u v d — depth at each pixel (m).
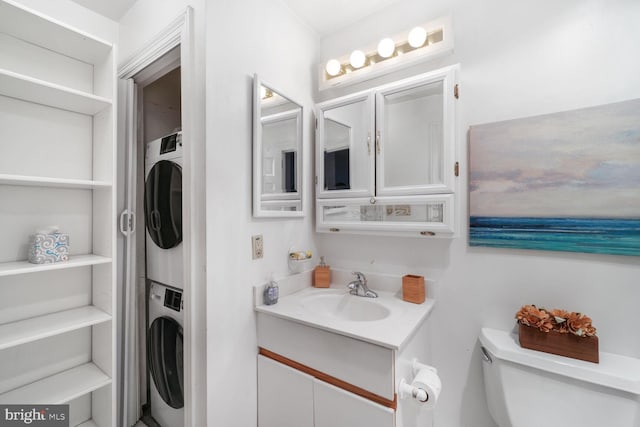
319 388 1.17
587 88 1.12
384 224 1.49
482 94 1.33
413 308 1.34
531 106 1.23
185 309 1.21
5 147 1.15
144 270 1.81
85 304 1.36
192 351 1.17
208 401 1.16
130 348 1.64
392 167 1.49
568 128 1.14
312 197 1.82
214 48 1.19
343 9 1.65
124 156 1.64
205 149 1.16
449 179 1.31
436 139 1.37
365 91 1.55
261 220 1.43
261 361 1.37
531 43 1.23
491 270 1.31
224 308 1.22
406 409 1.10
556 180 1.16
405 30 1.53
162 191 1.59
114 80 1.26
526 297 1.24
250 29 1.37
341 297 1.58
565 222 1.14
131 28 1.54
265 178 1.43
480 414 1.33
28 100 1.20
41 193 1.24
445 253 1.43
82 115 1.36
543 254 1.20
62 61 1.29
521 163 1.23
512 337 1.22
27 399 1.09
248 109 1.36
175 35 1.27
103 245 1.31
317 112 1.72
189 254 1.20
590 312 1.11
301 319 1.21
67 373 1.27
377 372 1.03
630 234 1.03
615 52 1.07
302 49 1.74
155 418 1.66
